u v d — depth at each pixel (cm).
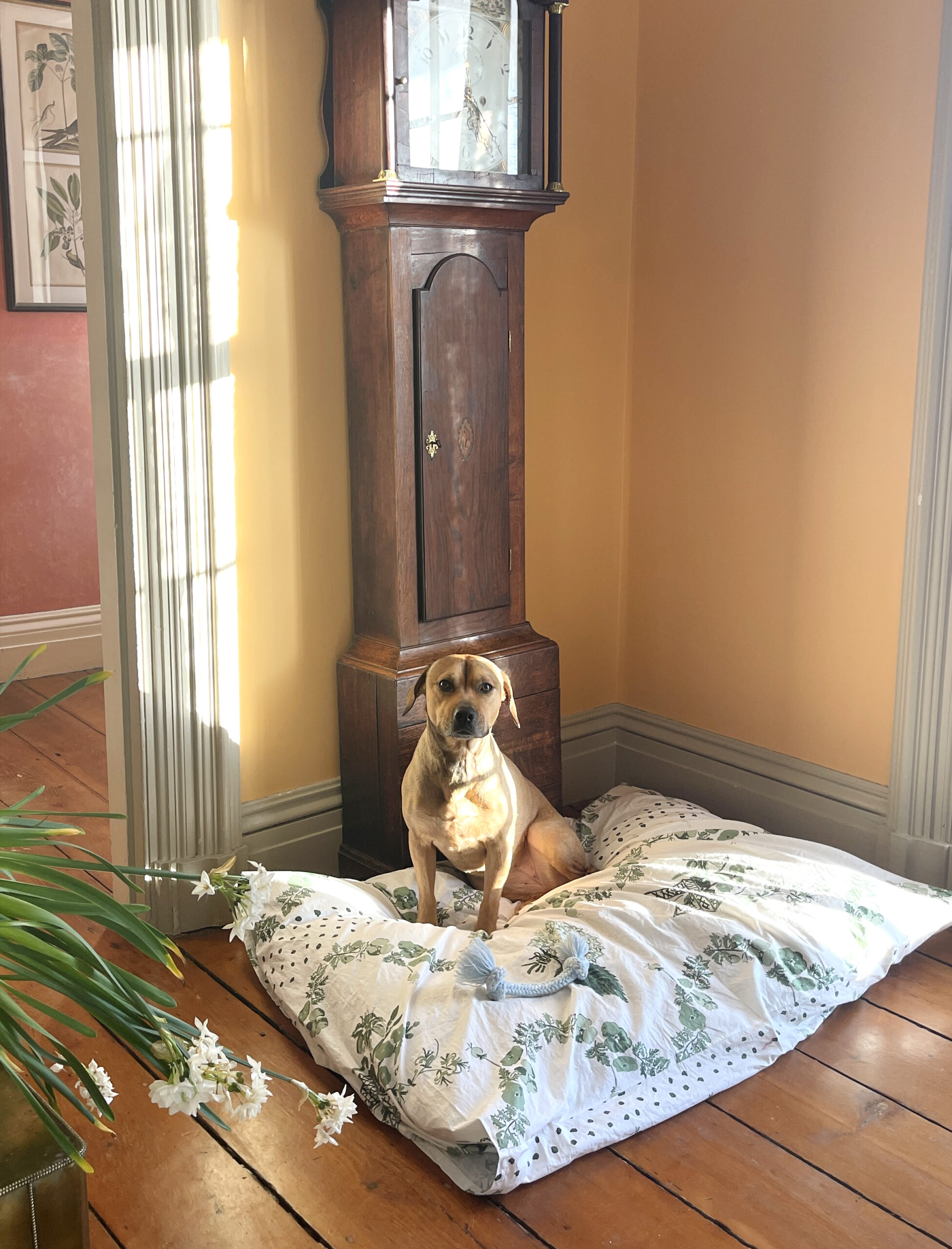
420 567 258
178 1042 106
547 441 302
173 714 244
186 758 247
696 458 301
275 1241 158
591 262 301
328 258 255
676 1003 195
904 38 240
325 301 256
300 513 260
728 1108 186
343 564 269
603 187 299
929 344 240
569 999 192
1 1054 101
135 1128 182
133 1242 158
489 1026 185
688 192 291
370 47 229
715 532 299
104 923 108
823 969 210
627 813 287
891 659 262
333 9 239
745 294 281
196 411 236
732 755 303
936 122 233
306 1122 183
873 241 252
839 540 269
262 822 264
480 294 255
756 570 290
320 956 210
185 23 221
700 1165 173
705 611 306
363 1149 177
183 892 249
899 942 224
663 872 236
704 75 282
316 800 274
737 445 289
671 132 293
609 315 309
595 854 277
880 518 260
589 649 326
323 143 250
